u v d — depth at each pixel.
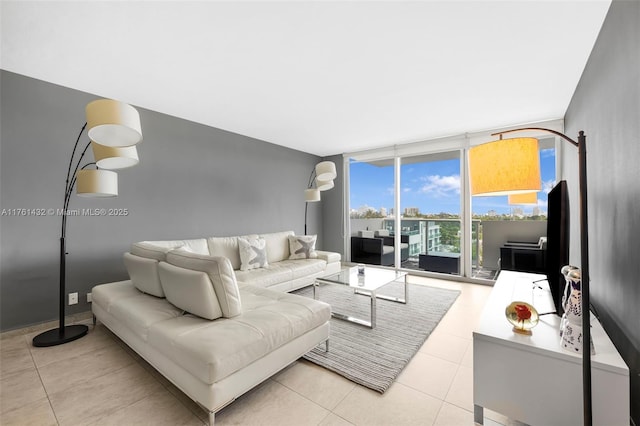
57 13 1.75
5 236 2.46
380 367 1.96
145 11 1.74
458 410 1.56
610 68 1.65
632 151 1.32
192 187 3.81
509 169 1.66
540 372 1.31
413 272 4.91
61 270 2.46
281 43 2.08
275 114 3.56
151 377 1.87
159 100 3.12
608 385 1.18
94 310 2.61
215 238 3.66
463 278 4.43
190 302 1.86
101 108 1.69
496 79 2.62
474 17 1.80
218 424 1.45
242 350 1.51
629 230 1.34
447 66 2.40
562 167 3.69
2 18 1.78
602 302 1.75
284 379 1.86
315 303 2.18
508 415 1.38
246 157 4.56
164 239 3.51
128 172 3.21
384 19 1.82
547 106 3.28
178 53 2.20
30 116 2.57
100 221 2.99
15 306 2.51
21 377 1.86
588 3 1.66
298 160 5.58
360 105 3.26
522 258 4.03
